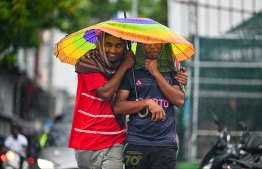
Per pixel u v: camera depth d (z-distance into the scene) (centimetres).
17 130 2120
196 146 2041
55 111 8169
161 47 836
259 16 2036
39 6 2580
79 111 860
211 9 2039
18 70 4544
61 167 1446
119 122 856
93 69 827
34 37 2872
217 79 2052
